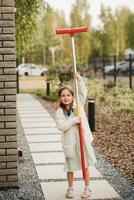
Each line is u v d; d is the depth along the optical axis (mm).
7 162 6949
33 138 11672
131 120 14594
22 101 23141
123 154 9688
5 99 6883
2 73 6867
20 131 12898
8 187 7016
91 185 7289
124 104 16719
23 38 17703
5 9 6840
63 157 9344
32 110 18766
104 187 7172
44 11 16766
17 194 6797
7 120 6898
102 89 21516
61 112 6633
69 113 6742
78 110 6613
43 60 49250
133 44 76750
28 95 27203
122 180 7598
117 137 11750
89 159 6648
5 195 6746
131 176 7867
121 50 77438
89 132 6691
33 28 17547
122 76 41781
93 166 8609
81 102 6820
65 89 6688
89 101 12805
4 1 6832
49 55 49094
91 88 21500
